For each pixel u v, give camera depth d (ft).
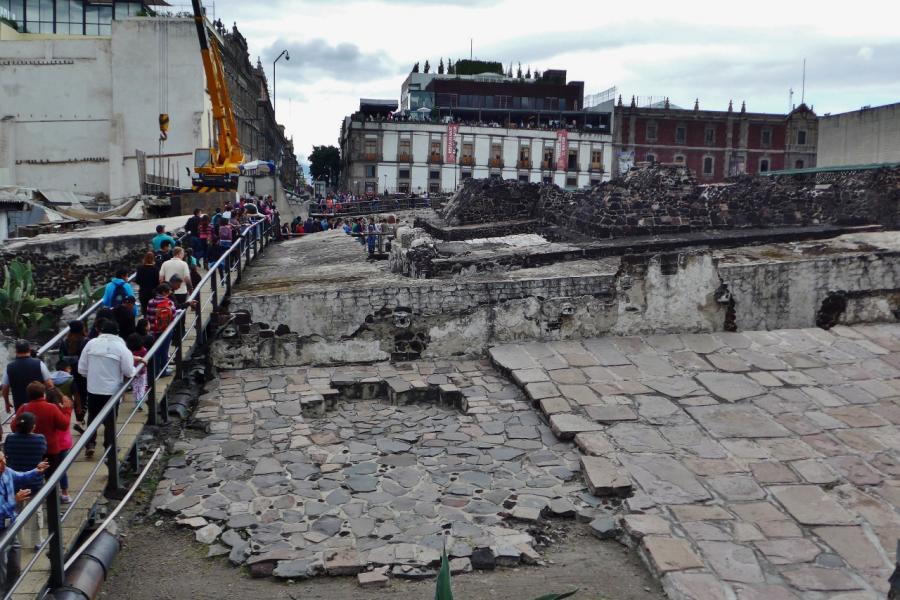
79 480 25.16
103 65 144.46
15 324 66.59
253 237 63.82
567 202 77.61
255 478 28.63
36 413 23.22
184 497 27.09
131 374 27.02
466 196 88.17
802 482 27.40
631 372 37.01
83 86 144.56
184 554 23.88
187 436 32.22
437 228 82.84
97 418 22.91
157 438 31.22
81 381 29.68
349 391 37.81
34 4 155.74
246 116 191.72
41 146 144.87
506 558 23.41
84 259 73.10
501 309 40.81
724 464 28.76
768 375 36.37
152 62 143.33
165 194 115.44
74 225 90.68
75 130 145.18
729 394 34.50
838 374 36.32
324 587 22.21
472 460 30.22
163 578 22.54
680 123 243.40
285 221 131.34
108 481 25.32
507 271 48.01
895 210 64.75
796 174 99.09
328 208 149.59
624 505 26.27
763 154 246.27
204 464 29.66
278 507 26.48
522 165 236.63
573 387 35.50
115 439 25.16
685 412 32.99
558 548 24.52
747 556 23.06
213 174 101.91
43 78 143.95
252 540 24.26
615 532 25.12
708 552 23.25
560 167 238.27
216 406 35.24
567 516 26.18
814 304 42.47
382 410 36.11
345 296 40.19
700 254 41.47
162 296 34.58
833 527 24.59
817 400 33.81
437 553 23.65
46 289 72.69
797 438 30.60
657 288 41.39
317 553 23.59
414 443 32.04
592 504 26.78
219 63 108.68
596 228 63.72
